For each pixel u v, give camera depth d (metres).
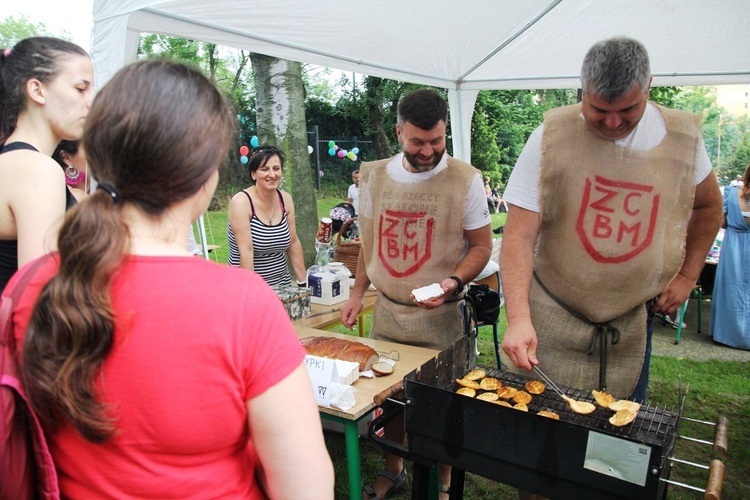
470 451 1.33
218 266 0.72
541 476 1.23
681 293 1.85
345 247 3.53
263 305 0.70
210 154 0.69
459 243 2.22
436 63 3.96
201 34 2.68
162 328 0.65
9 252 1.23
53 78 1.27
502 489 2.59
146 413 0.65
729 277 4.58
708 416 3.36
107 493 0.70
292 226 3.35
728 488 2.60
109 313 0.62
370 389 1.76
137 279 0.66
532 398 1.54
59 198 1.20
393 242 2.26
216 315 0.67
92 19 2.17
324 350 1.94
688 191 1.68
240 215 3.04
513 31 3.33
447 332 2.27
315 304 2.90
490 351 4.38
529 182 1.79
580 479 1.17
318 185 15.55
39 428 0.67
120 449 0.68
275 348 0.70
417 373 1.47
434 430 1.38
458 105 4.72
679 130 1.66
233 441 0.71
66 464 0.71
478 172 2.22
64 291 0.61
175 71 0.69
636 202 1.67
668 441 1.24
